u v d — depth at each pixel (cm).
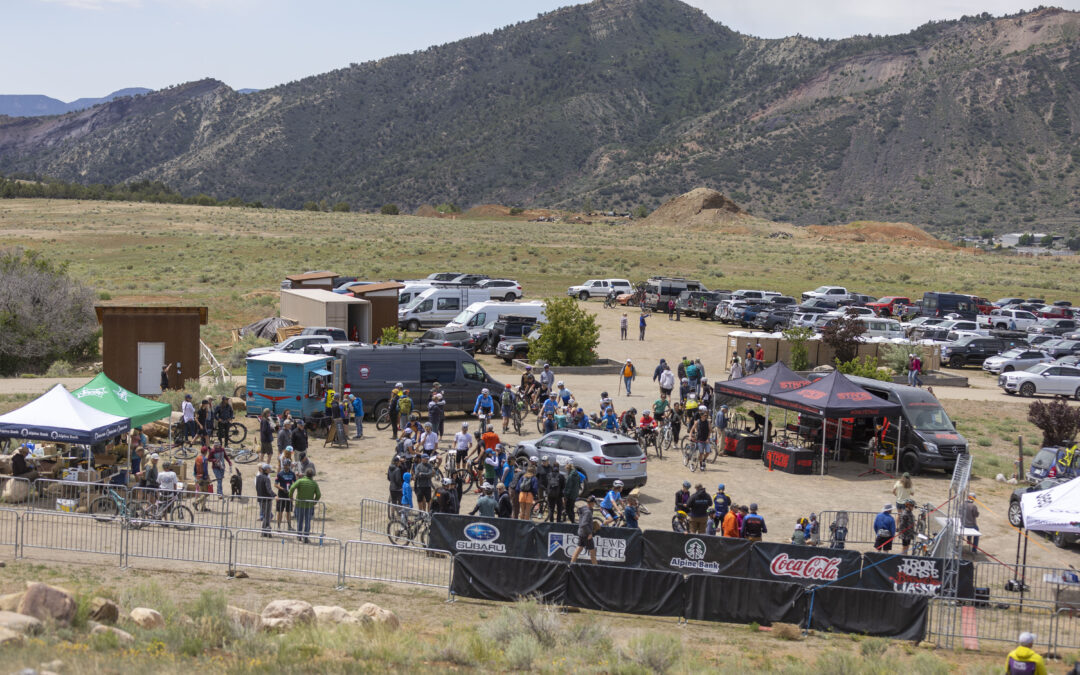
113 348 3631
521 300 6650
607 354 4956
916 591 1655
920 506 2405
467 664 1266
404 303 5891
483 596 1655
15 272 4709
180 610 1404
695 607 1608
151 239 10875
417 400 3272
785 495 2514
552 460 2120
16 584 1497
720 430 3022
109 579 1614
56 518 1912
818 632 1570
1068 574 1669
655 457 2902
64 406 2128
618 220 19888
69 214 13162
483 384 3356
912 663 1362
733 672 1265
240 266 9050
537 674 1236
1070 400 4312
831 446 3014
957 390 4441
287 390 3058
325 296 4744
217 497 1983
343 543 1686
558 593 1641
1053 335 5738
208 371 4178
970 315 6188
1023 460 3053
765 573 1667
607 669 1262
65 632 1138
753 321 5941
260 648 1235
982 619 1634
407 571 1758
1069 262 13462
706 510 2028
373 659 1224
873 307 6625
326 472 2547
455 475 2186
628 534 1712
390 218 15338
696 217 16688
